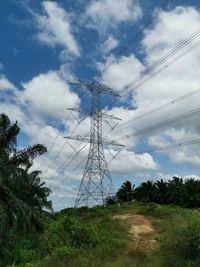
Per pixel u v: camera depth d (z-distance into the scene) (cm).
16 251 3102
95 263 2455
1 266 2875
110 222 4391
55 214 5494
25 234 3122
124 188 9738
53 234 3294
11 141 2948
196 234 2583
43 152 3022
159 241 3070
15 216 2848
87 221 4625
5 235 2917
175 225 2816
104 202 6209
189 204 7700
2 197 2842
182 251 2597
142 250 2872
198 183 7900
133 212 5228
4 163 2897
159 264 2436
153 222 4459
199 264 2322
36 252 3133
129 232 4003
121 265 2397
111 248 3011
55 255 2881
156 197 8581
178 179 8581
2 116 2962
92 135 5931
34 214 3083
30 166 3027
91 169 6047
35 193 3450
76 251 2956
